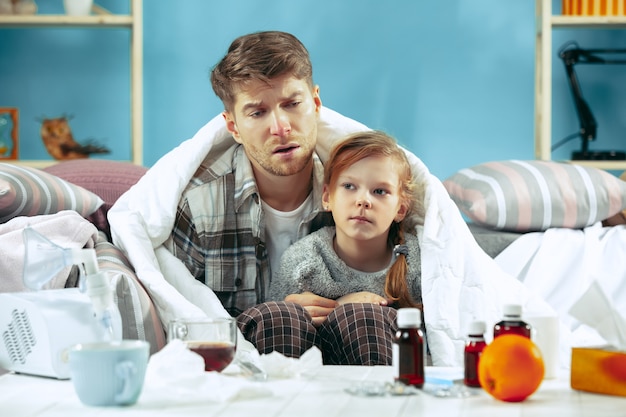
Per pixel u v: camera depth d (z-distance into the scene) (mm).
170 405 1270
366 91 4125
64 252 1527
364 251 2203
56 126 4047
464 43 4098
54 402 1306
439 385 1388
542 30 3904
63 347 1525
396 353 1375
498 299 2035
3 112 4102
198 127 4168
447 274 2049
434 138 4105
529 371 1262
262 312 1935
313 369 1524
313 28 4133
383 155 2148
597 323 1395
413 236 2221
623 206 2779
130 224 2115
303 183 2293
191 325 1479
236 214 2248
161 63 4164
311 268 2172
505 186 2730
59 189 2281
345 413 1204
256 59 2119
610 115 4086
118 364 1259
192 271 2234
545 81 3902
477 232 2748
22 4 4012
